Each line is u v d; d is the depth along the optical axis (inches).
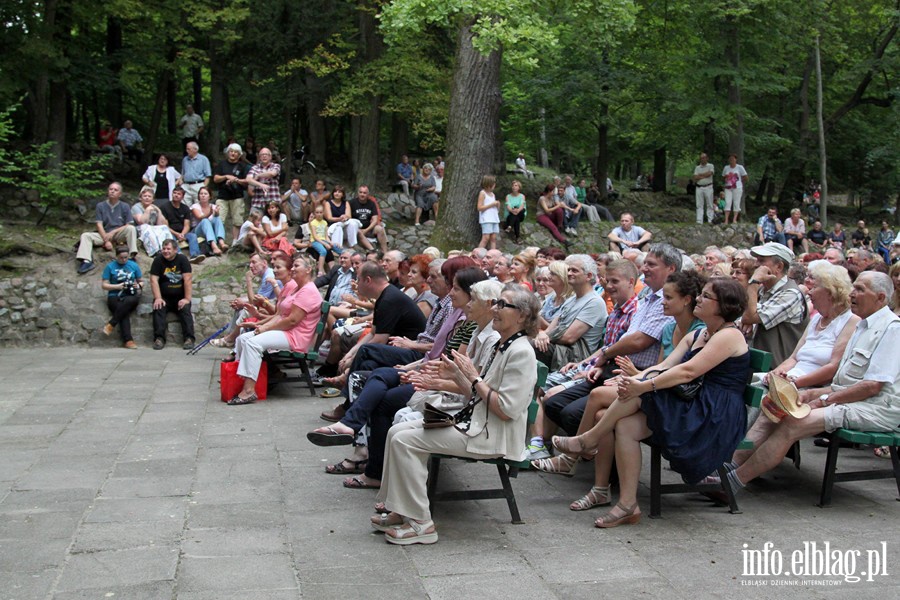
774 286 242.5
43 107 725.9
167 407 306.3
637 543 169.5
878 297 196.9
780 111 1131.3
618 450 181.8
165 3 719.7
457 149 588.1
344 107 734.5
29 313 478.9
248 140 847.7
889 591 145.4
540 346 247.8
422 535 168.7
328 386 342.3
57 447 247.4
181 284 472.1
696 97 913.5
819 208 1058.7
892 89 1082.7
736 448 184.2
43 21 678.5
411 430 171.6
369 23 772.6
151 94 1107.3
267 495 201.2
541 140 1048.2
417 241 650.2
